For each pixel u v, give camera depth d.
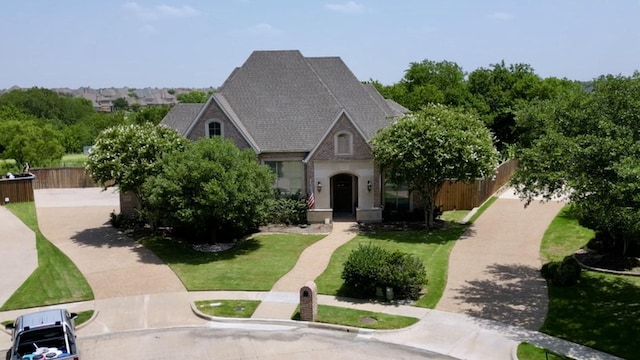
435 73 89.12
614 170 18.83
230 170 30.50
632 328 19.80
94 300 24.03
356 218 38.00
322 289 24.72
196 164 29.78
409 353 18.59
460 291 24.22
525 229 34.59
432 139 32.94
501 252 30.05
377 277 23.20
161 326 21.33
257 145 38.28
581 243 30.89
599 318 20.83
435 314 21.75
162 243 33.00
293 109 40.75
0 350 19.28
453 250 30.55
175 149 33.34
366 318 21.41
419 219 37.84
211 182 29.30
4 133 70.81
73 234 35.53
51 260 29.77
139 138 33.00
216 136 33.94
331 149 37.53
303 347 19.31
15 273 27.73
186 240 33.69
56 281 26.42
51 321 17.72
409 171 33.66
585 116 22.28
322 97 41.41
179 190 29.72
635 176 17.78
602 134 21.03
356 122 38.19
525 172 23.02
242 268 28.03
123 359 18.64
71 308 23.16
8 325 18.92
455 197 40.91
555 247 30.58
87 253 31.09
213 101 37.38
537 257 29.03
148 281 26.28
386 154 34.09
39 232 36.22
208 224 32.19
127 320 21.92
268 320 21.50
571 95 23.83
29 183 46.62
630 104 21.19
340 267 27.80
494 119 68.81
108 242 33.44
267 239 33.69
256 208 30.62
